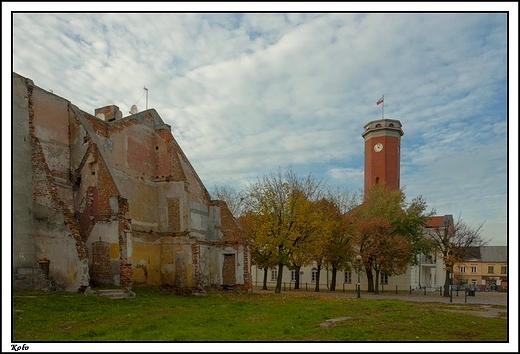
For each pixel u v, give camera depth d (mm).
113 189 21328
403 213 46656
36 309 14703
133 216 25938
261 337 11469
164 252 27719
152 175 28516
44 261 19234
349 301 25312
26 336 11016
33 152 19797
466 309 22625
